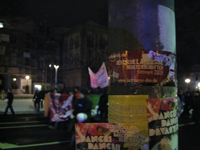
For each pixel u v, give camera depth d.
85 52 54.06
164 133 2.31
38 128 9.23
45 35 57.28
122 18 2.44
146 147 2.25
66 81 57.84
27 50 53.28
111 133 2.41
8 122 10.98
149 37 2.35
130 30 2.38
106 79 14.61
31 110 17.02
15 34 51.12
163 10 2.44
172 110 2.39
